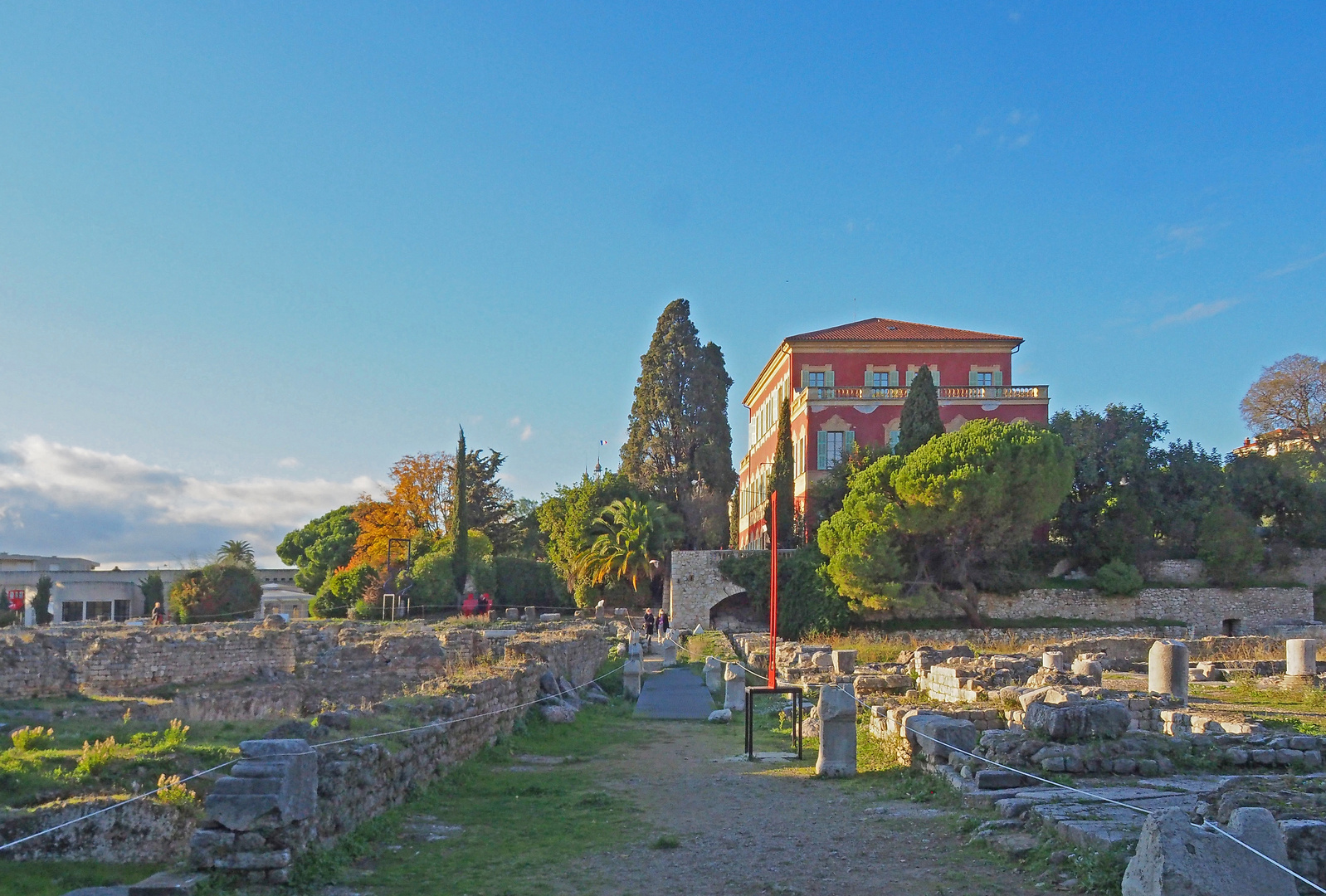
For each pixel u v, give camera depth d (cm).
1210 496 7581
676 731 2527
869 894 1013
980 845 1168
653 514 8138
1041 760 1473
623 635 5697
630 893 1045
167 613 6788
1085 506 7450
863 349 8506
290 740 1073
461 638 3616
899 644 5528
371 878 1091
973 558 6738
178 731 1438
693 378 9150
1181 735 1570
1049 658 3050
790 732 2438
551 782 1711
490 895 1036
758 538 9462
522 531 11256
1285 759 1498
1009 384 8462
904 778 1606
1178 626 7044
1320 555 7694
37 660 2869
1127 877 802
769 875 1095
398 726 1520
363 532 10056
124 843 1092
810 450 7938
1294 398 9312
